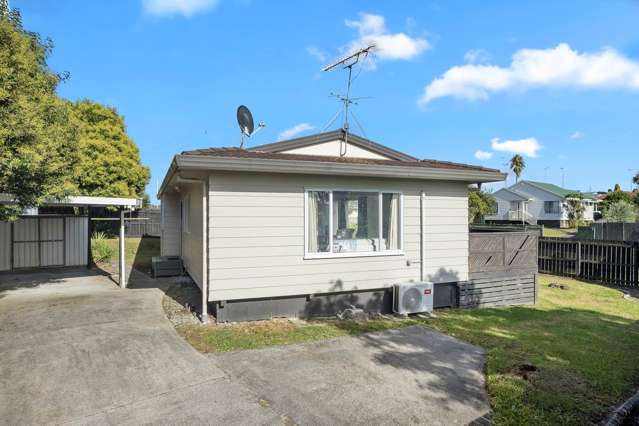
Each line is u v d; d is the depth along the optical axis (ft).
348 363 15.52
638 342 19.62
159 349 16.20
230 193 20.58
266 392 12.67
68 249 41.24
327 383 13.52
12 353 15.52
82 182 66.08
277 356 16.02
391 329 20.98
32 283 31.99
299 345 17.57
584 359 16.78
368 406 11.97
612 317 25.70
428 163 27.76
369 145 31.22
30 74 26.25
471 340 19.33
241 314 21.31
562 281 40.75
